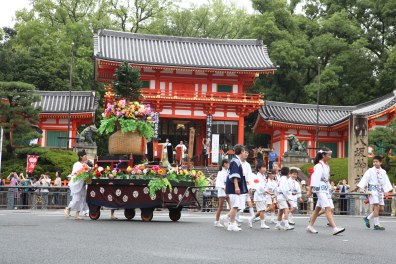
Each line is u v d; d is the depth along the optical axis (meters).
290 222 20.47
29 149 42.09
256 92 68.25
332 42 65.06
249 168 16.91
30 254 10.14
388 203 31.86
